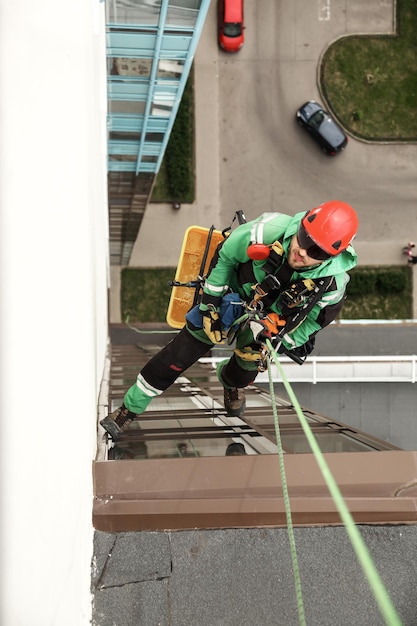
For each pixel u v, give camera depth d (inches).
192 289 151.7
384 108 616.1
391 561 92.0
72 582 72.1
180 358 124.3
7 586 39.4
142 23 302.5
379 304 623.5
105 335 399.5
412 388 412.5
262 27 605.3
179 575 90.5
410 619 89.4
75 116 104.5
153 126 417.4
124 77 354.3
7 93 45.0
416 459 99.7
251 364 133.6
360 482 97.1
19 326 45.3
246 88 608.1
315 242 96.1
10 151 45.0
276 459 98.6
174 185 603.5
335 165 618.8
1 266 41.1
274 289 107.6
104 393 220.8
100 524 91.8
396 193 623.5
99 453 116.7
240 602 89.8
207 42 602.2
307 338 115.9
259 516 92.8
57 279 70.6
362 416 407.2
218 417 190.2
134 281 607.8
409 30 613.0
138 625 88.4
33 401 50.4
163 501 93.1
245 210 613.3
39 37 62.4
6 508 39.6
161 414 197.8
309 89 610.9
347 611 89.7
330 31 609.3
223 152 609.6
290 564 91.4
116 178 506.3
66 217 82.9
